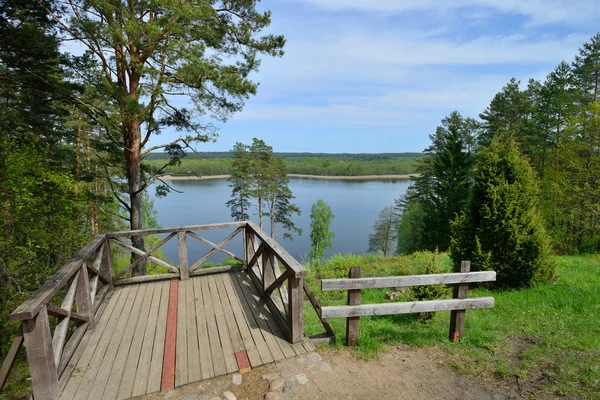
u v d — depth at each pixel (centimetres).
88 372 321
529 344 399
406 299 582
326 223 3684
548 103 2191
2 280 801
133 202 1031
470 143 2958
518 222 630
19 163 834
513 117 2364
